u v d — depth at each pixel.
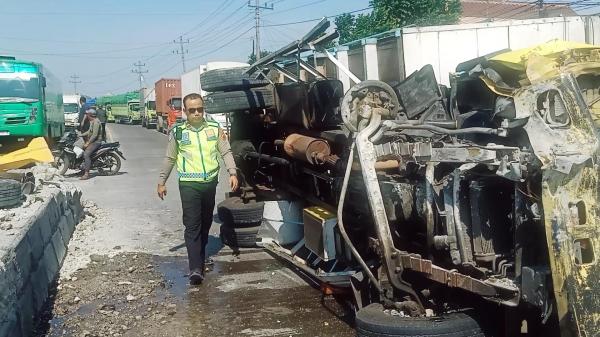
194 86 30.12
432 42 8.84
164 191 6.70
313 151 6.01
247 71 7.84
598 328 3.20
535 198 3.40
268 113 7.90
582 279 3.20
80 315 5.50
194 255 6.41
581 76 4.09
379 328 3.90
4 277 4.40
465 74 4.66
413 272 4.18
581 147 3.32
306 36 6.00
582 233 3.24
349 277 5.44
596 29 9.87
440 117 4.73
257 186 7.98
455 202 3.72
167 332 5.08
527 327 3.85
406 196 4.25
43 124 16.19
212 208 6.64
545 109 3.48
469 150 3.65
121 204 11.26
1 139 15.62
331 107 6.21
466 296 4.15
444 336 3.78
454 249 3.77
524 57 4.05
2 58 15.72
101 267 7.00
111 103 65.75
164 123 41.38
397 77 8.78
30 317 5.09
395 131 4.41
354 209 5.16
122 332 5.09
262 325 5.17
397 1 19.17
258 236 7.60
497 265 3.77
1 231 5.44
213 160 6.48
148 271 6.88
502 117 3.79
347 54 9.41
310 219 6.20
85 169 15.47
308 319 5.25
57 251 6.96
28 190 7.79
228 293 6.06
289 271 6.75
